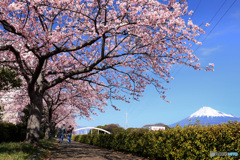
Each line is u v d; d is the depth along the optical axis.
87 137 27.44
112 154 12.10
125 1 7.79
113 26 7.74
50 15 10.07
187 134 7.66
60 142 21.28
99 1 8.04
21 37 8.42
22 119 19.11
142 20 7.26
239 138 5.45
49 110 22.66
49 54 9.75
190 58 10.36
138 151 12.04
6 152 7.02
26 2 7.31
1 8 7.55
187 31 8.39
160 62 12.01
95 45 13.13
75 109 28.17
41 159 8.02
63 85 19.08
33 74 10.86
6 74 9.41
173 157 8.76
